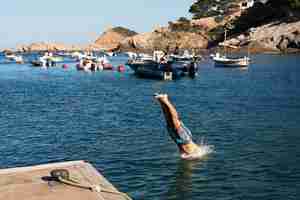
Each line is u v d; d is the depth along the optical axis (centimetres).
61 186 888
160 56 9088
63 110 4262
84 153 2562
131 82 7406
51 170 997
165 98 2361
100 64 10688
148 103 4662
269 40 16812
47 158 2480
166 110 2369
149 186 1945
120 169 2211
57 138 2977
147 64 8269
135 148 2644
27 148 2709
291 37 16188
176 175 2092
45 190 866
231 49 17600
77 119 3725
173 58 10550
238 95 5256
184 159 2369
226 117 3697
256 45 16975
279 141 2778
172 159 2372
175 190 1891
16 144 2817
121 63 13525
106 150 2616
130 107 4384
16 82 7738
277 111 3966
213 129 3192
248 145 2684
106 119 3694
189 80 7606
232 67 10569
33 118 3809
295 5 17138
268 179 2028
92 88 6494
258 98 4922
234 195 1828
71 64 13575
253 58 13862
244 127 3250
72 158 2464
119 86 6725
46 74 9706
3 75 9500
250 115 3778
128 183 1991
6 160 2445
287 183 1972
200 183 1977
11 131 3241
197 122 3481
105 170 2202
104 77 8606
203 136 2961
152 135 3009
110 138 2942
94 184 897
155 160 2361
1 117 3878
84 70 10631
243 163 2288
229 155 2445
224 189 1900
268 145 2677
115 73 9688
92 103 4762
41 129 3300
